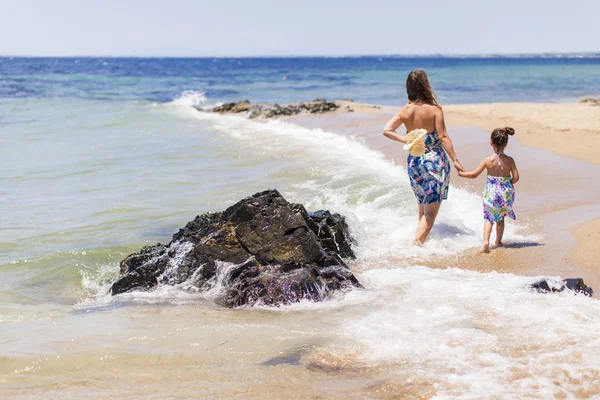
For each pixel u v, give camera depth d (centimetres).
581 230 746
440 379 388
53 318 562
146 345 472
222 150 1545
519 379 382
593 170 1095
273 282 577
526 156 1245
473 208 884
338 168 1211
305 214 681
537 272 623
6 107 2930
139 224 891
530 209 871
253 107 2820
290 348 455
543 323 466
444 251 715
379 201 939
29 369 434
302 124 2159
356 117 2312
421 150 729
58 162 1427
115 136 1886
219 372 419
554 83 4653
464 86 4403
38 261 744
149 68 11288
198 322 527
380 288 587
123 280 645
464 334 454
